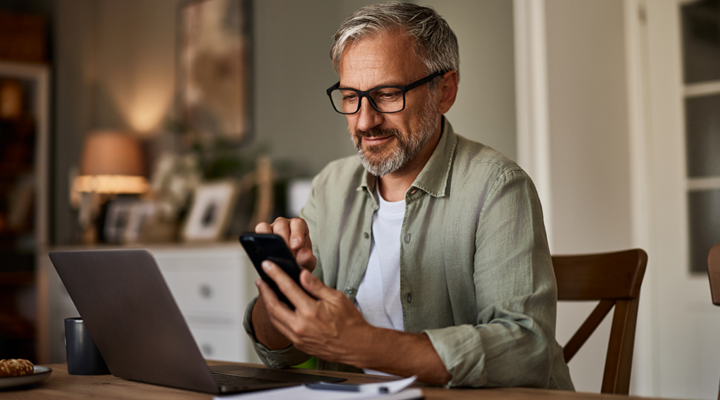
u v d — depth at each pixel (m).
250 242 0.90
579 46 2.51
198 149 3.87
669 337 2.59
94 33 4.90
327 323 0.86
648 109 2.66
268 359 1.21
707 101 2.51
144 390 0.93
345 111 1.22
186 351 0.86
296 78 3.50
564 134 2.43
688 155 2.56
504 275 1.08
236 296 2.87
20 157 4.95
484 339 0.93
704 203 2.52
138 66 4.53
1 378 0.93
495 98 2.56
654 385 2.62
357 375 1.01
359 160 1.47
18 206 4.95
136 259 0.85
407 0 2.88
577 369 2.42
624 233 2.63
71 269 0.98
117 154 4.14
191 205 3.78
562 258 1.41
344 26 1.19
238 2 3.82
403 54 1.17
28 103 5.13
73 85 4.94
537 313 1.02
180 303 3.14
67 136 4.97
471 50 2.66
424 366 0.89
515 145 2.49
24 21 4.98
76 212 4.77
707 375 2.48
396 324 1.30
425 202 1.26
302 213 1.52
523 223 1.13
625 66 2.69
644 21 2.67
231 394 0.85
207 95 4.01
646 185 2.65
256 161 3.68
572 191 2.44
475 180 1.22
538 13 2.40
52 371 1.13
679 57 2.58
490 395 0.85
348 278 1.35
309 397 0.79
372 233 1.34
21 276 4.80
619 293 1.28
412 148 1.20
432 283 1.25
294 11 3.52
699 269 2.53
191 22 4.11
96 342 1.05
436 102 1.23
